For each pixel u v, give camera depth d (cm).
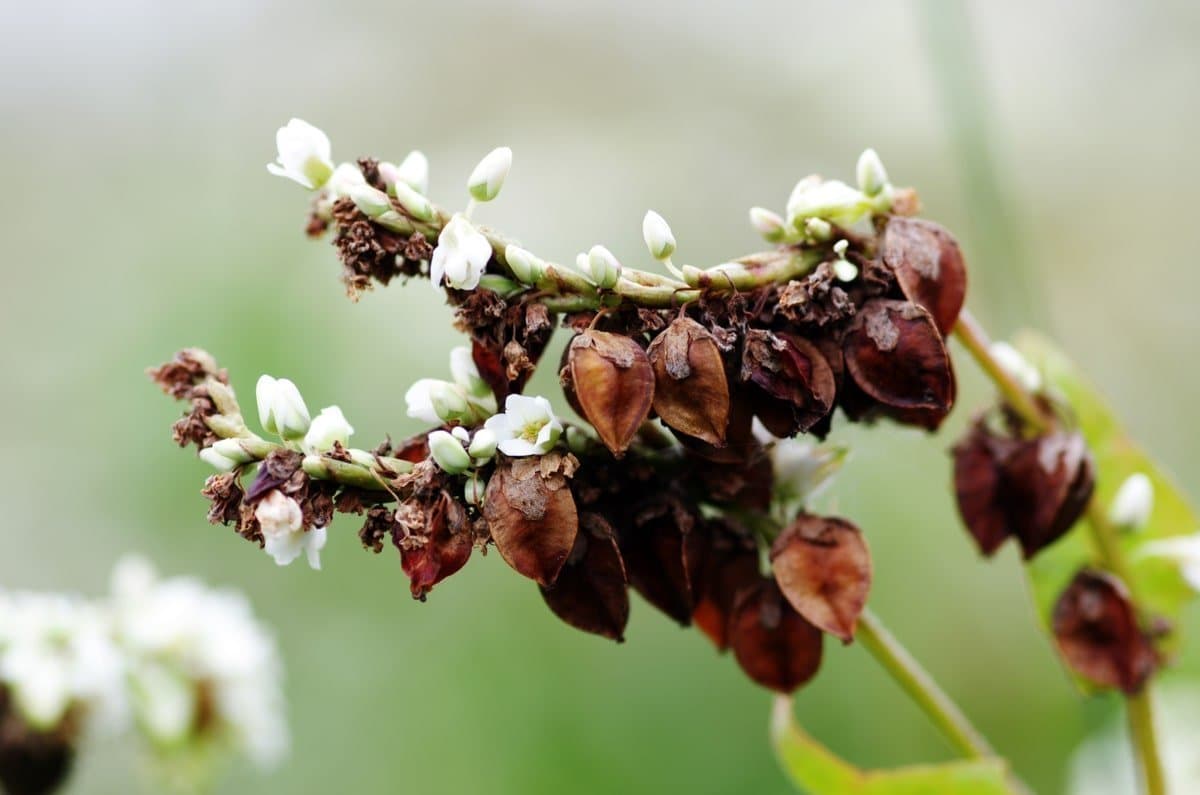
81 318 46
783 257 22
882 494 39
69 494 42
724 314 22
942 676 38
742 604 22
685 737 37
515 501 21
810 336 22
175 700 27
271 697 29
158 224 48
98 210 50
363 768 37
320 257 42
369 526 21
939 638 39
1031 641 39
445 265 21
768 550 23
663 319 21
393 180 22
